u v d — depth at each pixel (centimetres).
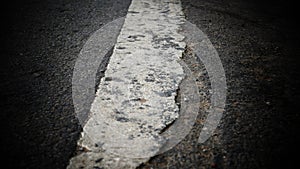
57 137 56
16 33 76
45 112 59
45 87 63
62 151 54
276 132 58
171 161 54
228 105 62
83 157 54
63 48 72
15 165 52
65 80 65
